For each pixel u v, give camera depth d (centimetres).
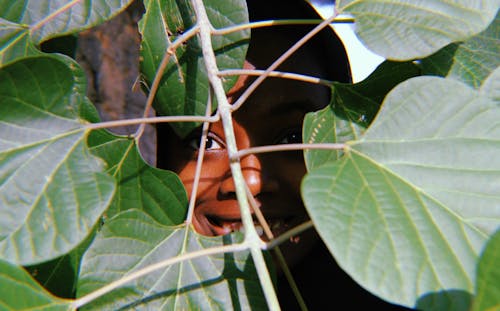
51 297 76
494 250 53
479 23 87
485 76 96
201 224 141
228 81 103
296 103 128
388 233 67
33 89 85
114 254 89
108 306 87
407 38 89
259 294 90
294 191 132
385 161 76
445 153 76
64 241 79
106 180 84
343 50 144
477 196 72
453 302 63
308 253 150
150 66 108
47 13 104
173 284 90
